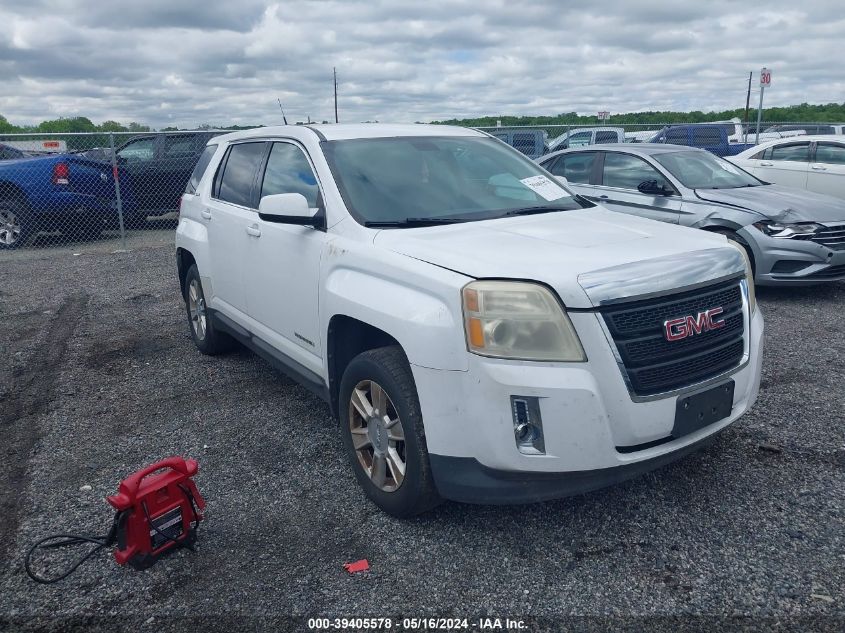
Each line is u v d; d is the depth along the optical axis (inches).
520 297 116.2
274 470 161.5
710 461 156.9
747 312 137.5
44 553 132.2
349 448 147.7
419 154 175.6
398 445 135.9
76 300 338.0
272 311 181.6
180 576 124.3
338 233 152.9
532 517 138.2
